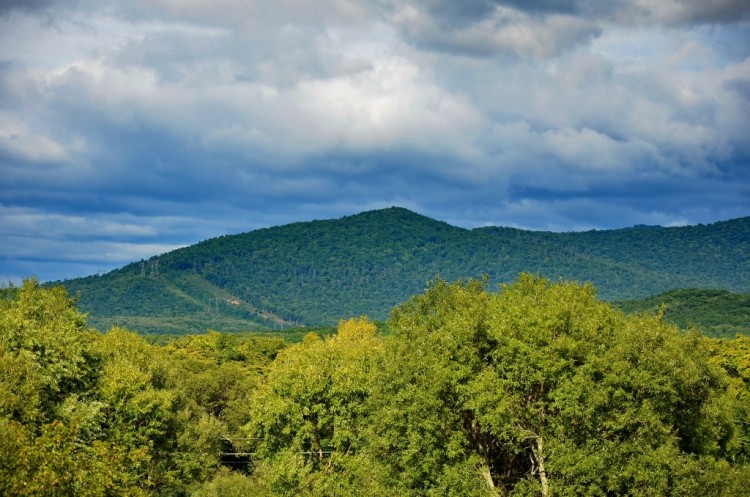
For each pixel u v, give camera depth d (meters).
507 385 47.75
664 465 44.25
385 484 50.94
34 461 30.73
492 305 54.31
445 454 48.84
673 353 47.62
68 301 67.19
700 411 49.38
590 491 43.88
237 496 67.38
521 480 46.81
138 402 64.62
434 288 65.81
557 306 49.59
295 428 63.97
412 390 49.59
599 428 45.81
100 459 37.09
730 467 48.44
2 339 52.22
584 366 46.31
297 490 61.94
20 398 41.28
